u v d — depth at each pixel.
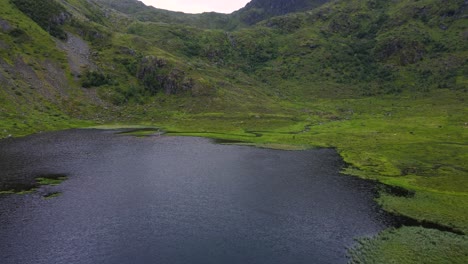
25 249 51.72
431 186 83.81
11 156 111.50
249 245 54.00
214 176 92.62
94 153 119.75
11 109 174.25
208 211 67.81
